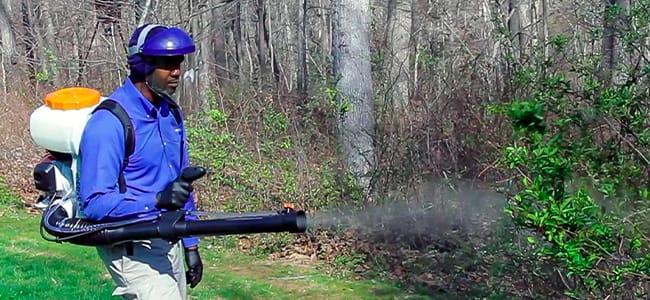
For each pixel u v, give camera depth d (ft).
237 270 26.00
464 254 23.16
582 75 15.89
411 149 26.30
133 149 11.07
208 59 53.78
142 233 10.64
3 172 42.78
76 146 11.15
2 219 34.78
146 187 11.23
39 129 11.37
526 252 19.17
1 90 51.78
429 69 27.86
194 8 50.96
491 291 20.72
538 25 37.45
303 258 27.32
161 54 11.04
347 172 27.99
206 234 10.59
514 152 11.84
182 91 42.88
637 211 12.26
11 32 63.87
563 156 12.64
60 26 58.29
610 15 16.99
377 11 68.44
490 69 24.81
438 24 61.05
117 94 11.31
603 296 13.26
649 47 16.26
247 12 83.35
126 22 47.75
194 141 30.83
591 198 12.02
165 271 11.68
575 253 11.30
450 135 24.86
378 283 24.13
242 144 30.63
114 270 11.66
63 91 11.59
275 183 29.55
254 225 10.44
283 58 81.41
